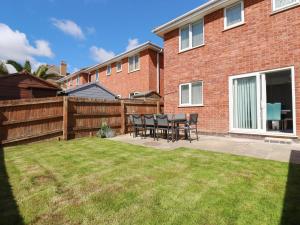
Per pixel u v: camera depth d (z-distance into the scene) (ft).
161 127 27.58
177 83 36.24
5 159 18.15
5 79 43.06
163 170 13.96
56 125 28.53
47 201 9.89
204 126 31.63
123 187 11.32
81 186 11.63
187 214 8.40
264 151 18.81
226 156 17.19
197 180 11.94
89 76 79.20
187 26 35.06
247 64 26.61
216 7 29.58
